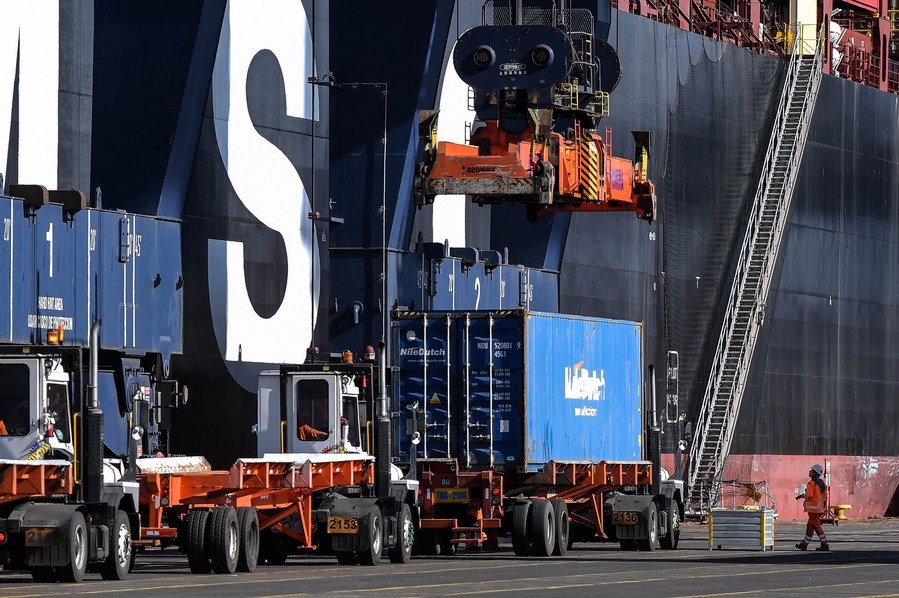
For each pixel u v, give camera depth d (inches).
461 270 5216.5
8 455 2409.0
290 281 4571.9
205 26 4247.0
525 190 4116.6
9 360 2415.1
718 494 6097.4
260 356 4461.1
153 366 3002.0
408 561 3093.0
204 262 4298.7
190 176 4271.7
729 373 6259.8
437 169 4148.6
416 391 3464.6
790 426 6702.8
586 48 4473.4
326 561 3122.5
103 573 2466.8
